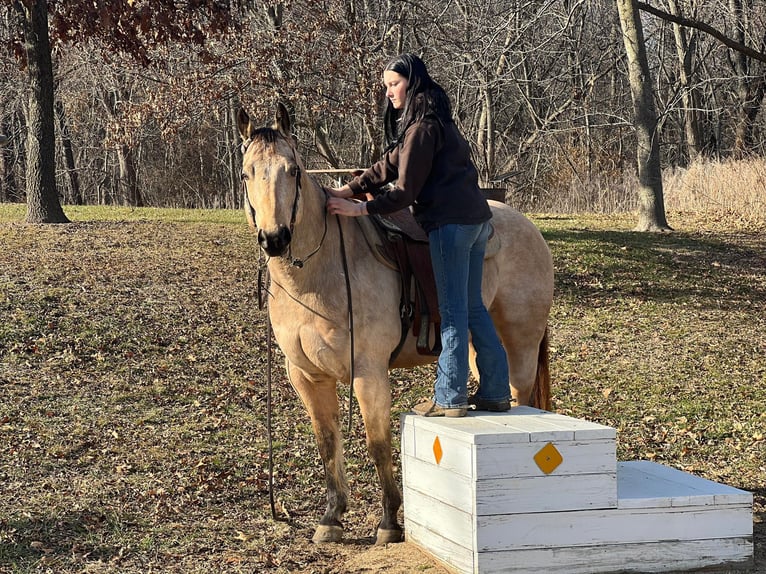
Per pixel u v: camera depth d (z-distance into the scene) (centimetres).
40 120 1526
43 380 823
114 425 738
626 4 1806
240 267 1256
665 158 3684
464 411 483
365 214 473
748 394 891
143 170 3712
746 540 453
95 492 600
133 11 1410
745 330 1155
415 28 1933
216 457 681
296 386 521
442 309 485
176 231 1495
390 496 514
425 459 472
